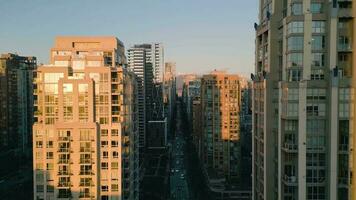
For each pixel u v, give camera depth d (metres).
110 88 128.00
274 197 98.06
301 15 85.50
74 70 129.62
